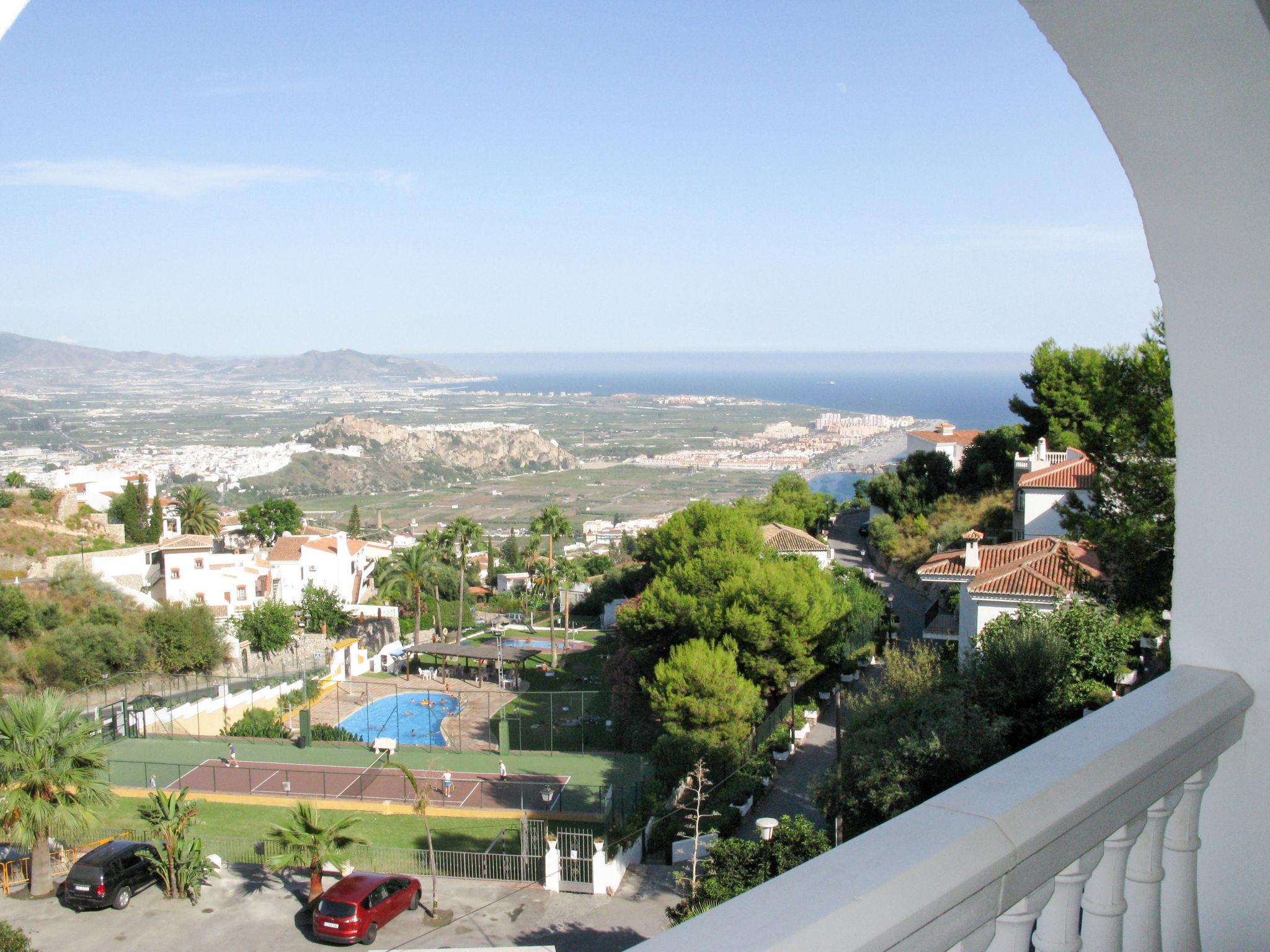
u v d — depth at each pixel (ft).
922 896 5.73
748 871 57.88
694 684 85.61
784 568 101.24
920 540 174.70
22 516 195.93
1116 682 64.18
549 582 196.34
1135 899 8.91
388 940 59.41
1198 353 9.17
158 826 66.49
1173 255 8.96
